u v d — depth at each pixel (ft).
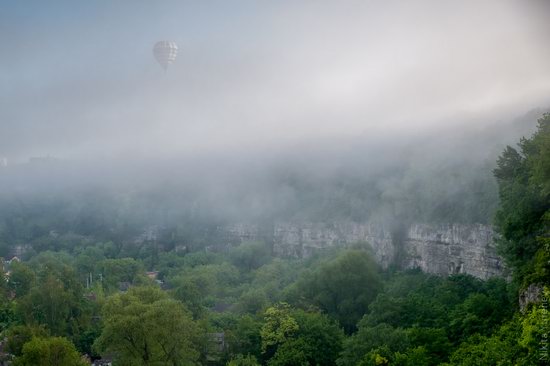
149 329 290.56
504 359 161.79
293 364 307.58
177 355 301.02
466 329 239.71
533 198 219.82
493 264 462.60
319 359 315.17
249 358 325.01
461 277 431.43
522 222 223.51
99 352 314.76
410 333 246.47
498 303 253.65
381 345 269.44
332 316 420.77
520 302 195.11
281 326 344.49
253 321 386.73
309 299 453.99
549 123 253.24
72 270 517.96
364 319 337.31
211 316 449.06
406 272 577.02
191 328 318.24
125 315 297.12
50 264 623.77
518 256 228.43
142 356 296.71
